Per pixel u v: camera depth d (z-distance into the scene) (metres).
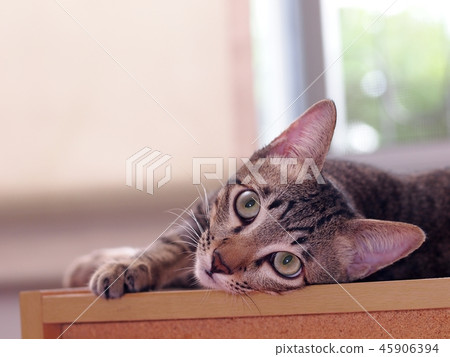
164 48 1.27
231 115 1.23
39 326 1.17
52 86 1.28
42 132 1.28
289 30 1.26
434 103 1.58
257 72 1.26
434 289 1.04
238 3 1.29
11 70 1.28
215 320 1.12
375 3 1.28
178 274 1.34
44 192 1.30
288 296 1.11
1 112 1.29
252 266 1.17
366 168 1.44
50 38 1.29
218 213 1.21
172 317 1.13
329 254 1.20
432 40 1.61
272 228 1.18
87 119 1.24
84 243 1.34
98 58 1.26
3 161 1.30
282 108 1.25
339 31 1.26
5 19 1.29
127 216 1.27
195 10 1.28
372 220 1.19
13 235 1.35
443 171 1.47
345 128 1.38
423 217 1.37
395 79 1.49
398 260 1.24
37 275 1.37
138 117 1.21
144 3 1.27
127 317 1.15
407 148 1.54
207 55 1.27
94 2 1.28
